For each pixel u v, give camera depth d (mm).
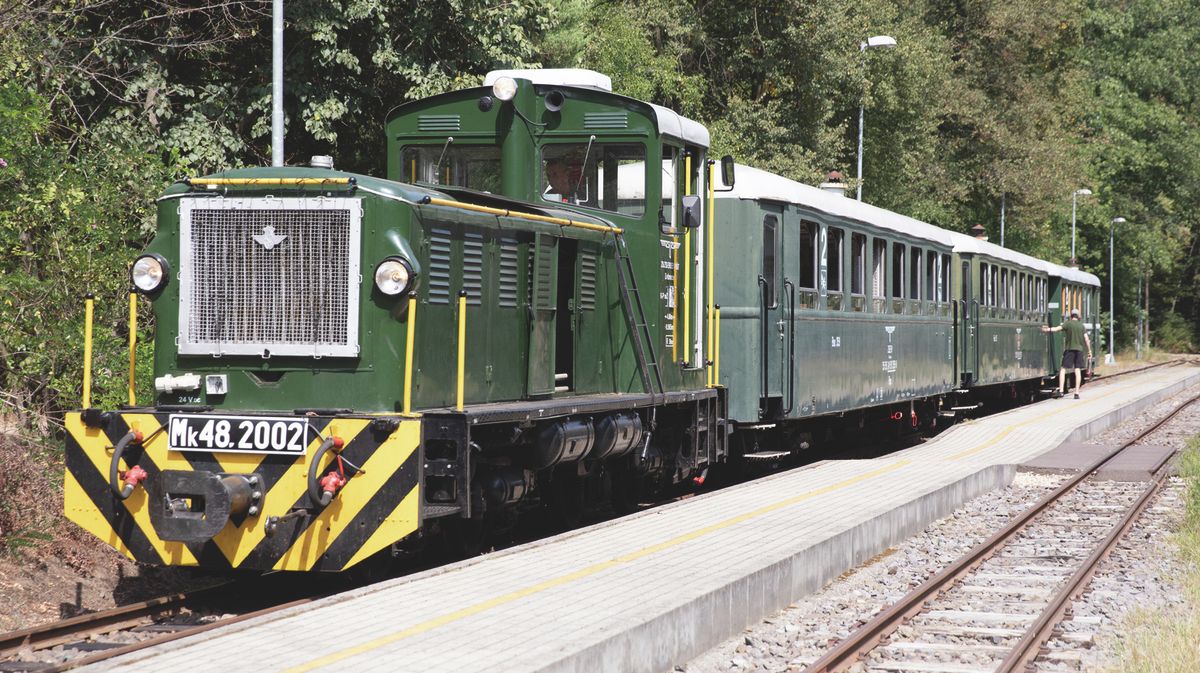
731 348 13883
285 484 7734
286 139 19406
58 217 10602
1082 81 59969
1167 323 74875
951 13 43406
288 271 8203
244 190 8312
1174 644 7332
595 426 10148
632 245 11000
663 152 11266
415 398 8297
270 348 8195
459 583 7535
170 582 9242
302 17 17359
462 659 5723
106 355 10508
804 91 33062
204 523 7523
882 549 10805
